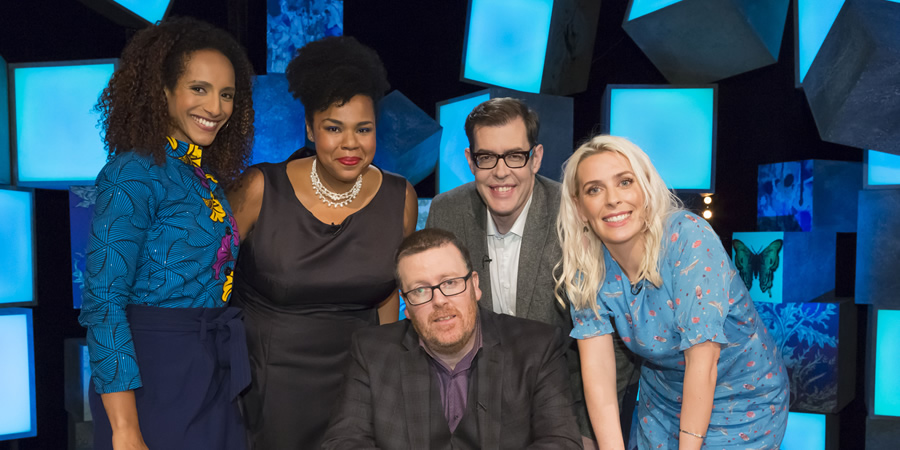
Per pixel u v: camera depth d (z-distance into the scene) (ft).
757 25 9.46
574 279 5.56
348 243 6.05
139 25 9.35
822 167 9.58
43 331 10.82
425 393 5.41
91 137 8.63
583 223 5.36
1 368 8.47
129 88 4.66
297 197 5.99
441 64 12.03
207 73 4.79
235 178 5.70
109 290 4.31
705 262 4.71
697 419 4.78
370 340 5.69
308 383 6.09
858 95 7.89
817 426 9.25
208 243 4.83
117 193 4.41
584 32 10.73
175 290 4.68
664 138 9.63
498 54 9.77
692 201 11.31
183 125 4.81
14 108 8.71
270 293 5.97
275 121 9.12
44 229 10.82
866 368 8.96
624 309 5.39
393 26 11.95
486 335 5.57
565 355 6.50
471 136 6.31
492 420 5.34
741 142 11.61
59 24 10.68
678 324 4.80
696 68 10.65
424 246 5.25
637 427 6.32
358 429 5.42
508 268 6.77
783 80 11.15
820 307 9.18
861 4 7.79
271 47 9.45
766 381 5.30
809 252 9.54
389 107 9.63
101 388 4.29
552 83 10.34
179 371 4.67
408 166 9.70
